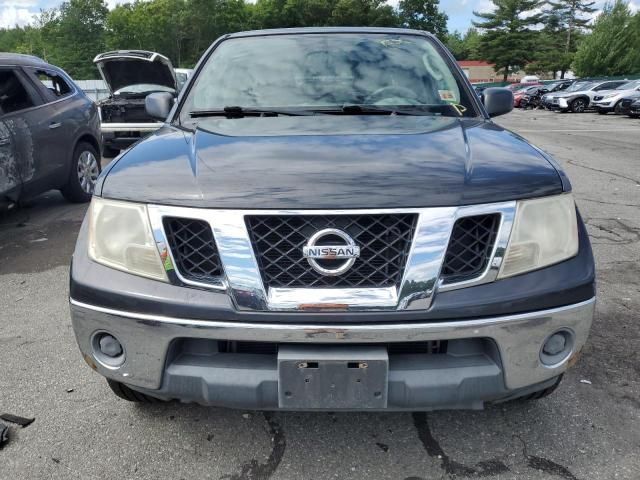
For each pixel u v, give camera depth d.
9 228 5.79
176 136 2.49
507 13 69.50
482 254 1.89
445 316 1.83
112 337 2.01
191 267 1.91
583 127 18.62
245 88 3.03
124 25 68.31
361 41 3.30
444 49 3.31
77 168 6.65
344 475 2.15
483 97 3.13
